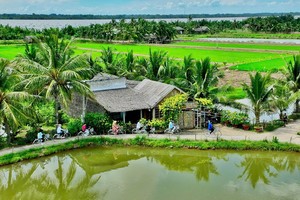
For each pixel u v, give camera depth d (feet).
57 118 138.41
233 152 127.34
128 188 102.37
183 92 150.51
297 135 135.85
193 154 128.57
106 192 99.96
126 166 120.67
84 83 138.41
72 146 129.49
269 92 145.89
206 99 149.38
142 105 145.69
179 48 439.63
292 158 122.83
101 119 140.77
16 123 116.47
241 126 145.89
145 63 212.64
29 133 132.98
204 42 532.32
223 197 95.35
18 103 123.03
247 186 102.32
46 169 118.93
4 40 511.81
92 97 138.51
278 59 331.16
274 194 96.73
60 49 159.63
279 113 166.91
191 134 140.26
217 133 140.05
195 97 155.94
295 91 166.09
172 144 130.52
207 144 129.18
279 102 149.28
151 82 161.58
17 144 128.88
